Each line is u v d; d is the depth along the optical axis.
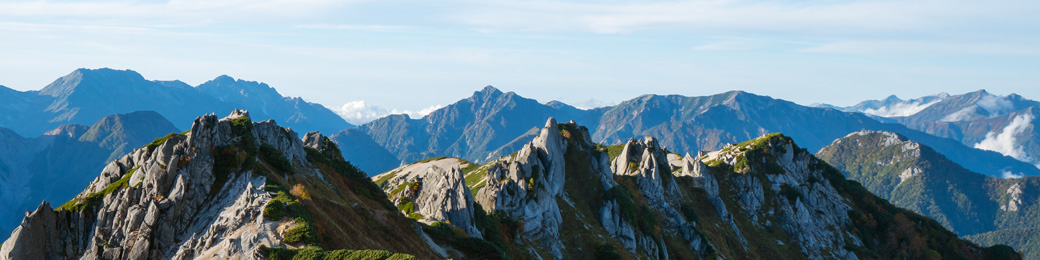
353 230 91.06
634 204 185.38
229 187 90.81
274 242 76.00
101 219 88.44
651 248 175.38
